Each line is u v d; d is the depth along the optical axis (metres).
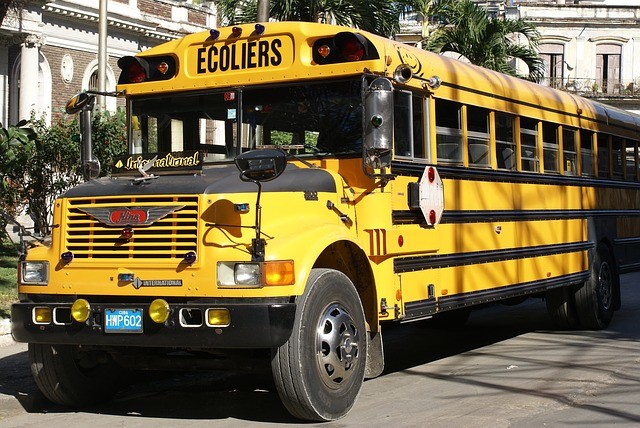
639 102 51.00
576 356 9.53
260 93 7.48
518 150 9.76
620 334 11.38
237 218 6.34
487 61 20.30
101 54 18.48
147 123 7.86
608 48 51.84
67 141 15.59
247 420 6.79
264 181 6.17
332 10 16.31
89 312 6.50
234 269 6.22
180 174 6.90
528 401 7.29
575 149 11.31
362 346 6.90
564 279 10.73
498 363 9.16
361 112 7.18
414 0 21.23
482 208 8.88
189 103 7.70
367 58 7.18
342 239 6.64
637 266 13.11
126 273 6.48
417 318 7.68
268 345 6.11
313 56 7.35
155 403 7.59
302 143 7.36
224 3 17.56
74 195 6.76
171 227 6.41
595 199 11.80
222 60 7.60
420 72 7.85
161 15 28.67
